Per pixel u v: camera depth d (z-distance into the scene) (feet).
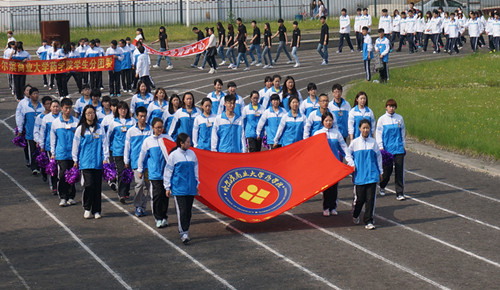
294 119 47.62
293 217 43.80
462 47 135.74
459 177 53.11
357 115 47.83
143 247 38.22
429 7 160.56
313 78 97.45
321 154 43.32
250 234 40.37
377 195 48.80
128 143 43.83
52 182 48.96
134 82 89.97
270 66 107.86
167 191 38.65
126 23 140.56
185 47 105.50
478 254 36.45
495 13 126.11
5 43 122.11
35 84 97.30
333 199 43.55
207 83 94.58
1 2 137.08
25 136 54.49
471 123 68.80
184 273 34.17
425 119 69.82
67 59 85.76
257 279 33.19
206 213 44.98
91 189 43.16
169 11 142.31
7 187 51.13
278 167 43.65
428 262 35.27
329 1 159.12
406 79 96.63
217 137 47.85
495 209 44.80
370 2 164.35
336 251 37.11
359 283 32.53
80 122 43.24
